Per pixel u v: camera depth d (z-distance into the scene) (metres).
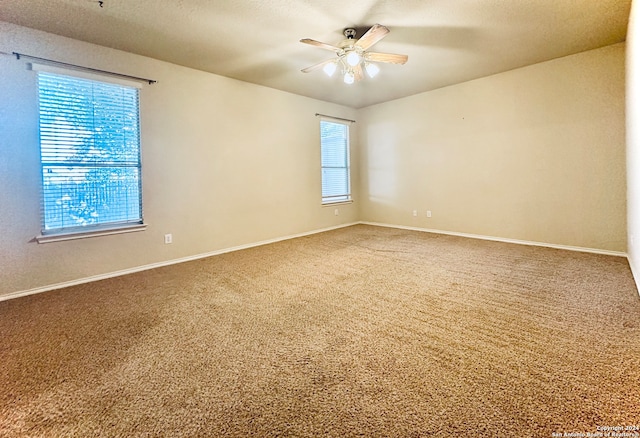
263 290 2.85
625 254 3.71
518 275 3.12
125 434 1.24
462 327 2.08
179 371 1.66
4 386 1.55
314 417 1.31
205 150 4.16
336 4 2.63
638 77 2.45
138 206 3.61
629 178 3.28
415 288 2.83
